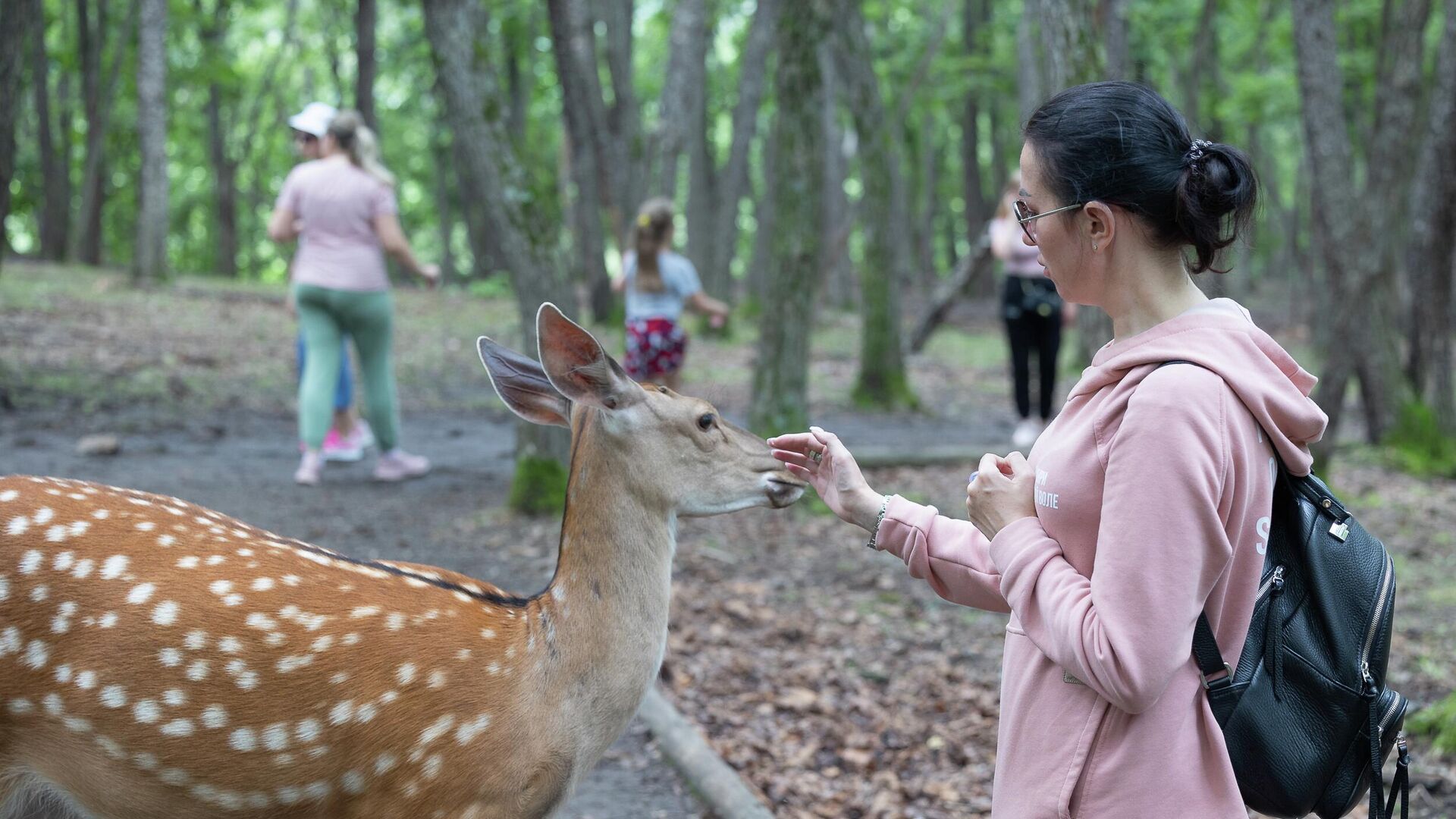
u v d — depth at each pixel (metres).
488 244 30.09
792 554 6.90
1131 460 1.77
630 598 2.56
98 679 2.33
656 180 19.73
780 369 8.05
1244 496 1.80
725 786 3.90
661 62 34.72
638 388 2.59
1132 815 1.83
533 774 2.43
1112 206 1.89
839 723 4.63
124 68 29.47
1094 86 1.95
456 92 6.96
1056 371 9.91
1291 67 22.88
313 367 7.57
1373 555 1.91
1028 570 1.90
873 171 12.45
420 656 2.41
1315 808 1.92
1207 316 1.87
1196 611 1.75
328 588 2.45
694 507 2.63
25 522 2.38
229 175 29.62
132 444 8.51
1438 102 10.14
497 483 8.11
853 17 12.23
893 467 9.17
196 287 19.42
